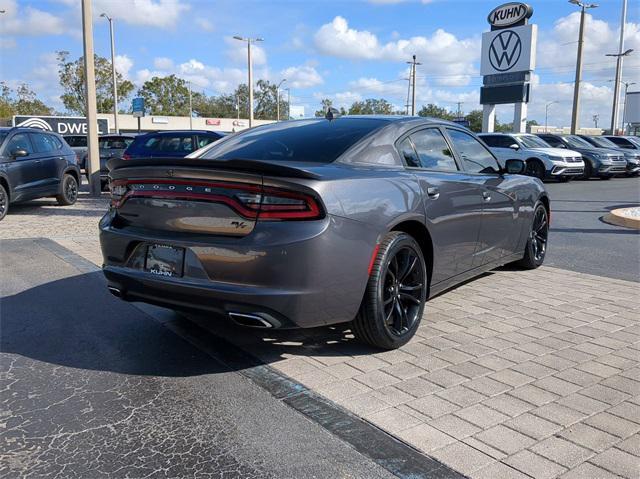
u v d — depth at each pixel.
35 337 4.28
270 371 3.64
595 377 3.54
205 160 3.32
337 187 3.40
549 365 3.73
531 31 28.17
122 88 67.75
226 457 2.68
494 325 4.53
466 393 3.31
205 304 3.38
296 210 3.23
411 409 3.11
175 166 3.47
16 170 10.91
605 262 7.02
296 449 2.74
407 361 3.79
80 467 2.60
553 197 15.20
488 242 5.17
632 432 2.88
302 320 3.31
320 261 3.25
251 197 3.28
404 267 3.94
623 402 3.21
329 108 4.68
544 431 2.88
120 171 3.79
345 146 4.02
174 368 3.71
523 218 5.88
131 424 2.99
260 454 2.70
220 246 3.29
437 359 3.82
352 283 3.47
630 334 4.34
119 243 3.78
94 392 3.37
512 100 29.03
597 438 2.82
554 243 8.34
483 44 30.08
